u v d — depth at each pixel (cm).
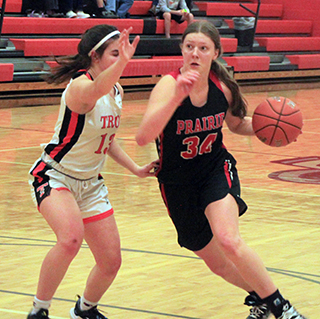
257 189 859
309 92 2262
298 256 569
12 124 1408
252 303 414
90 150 396
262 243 609
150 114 365
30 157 1047
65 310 430
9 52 1805
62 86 1920
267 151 1171
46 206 384
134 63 2008
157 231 648
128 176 937
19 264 532
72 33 1991
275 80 2522
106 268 398
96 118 388
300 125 456
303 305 446
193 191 414
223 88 413
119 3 2162
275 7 2781
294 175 955
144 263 541
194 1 2555
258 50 2506
